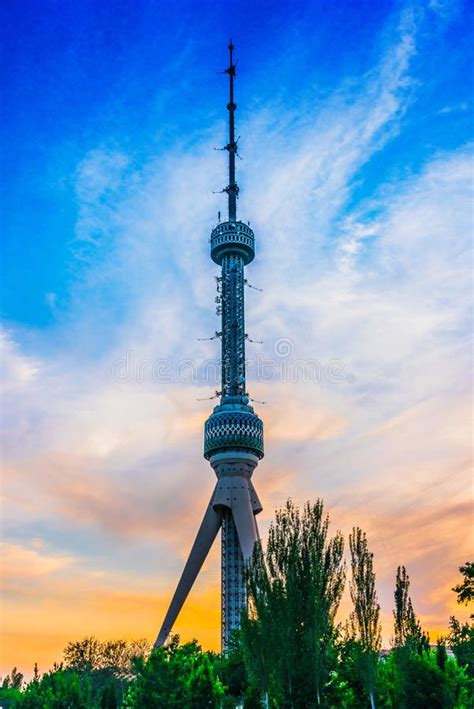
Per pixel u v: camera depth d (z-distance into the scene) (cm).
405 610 8550
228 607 19338
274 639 7169
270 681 7225
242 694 10931
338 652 8238
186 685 7469
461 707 7581
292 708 6950
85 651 15175
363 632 7969
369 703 8375
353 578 8244
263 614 7356
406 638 8369
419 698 7388
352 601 8150
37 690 10156
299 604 7262
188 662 7794
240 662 11938
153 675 7469
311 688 6988
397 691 7850
